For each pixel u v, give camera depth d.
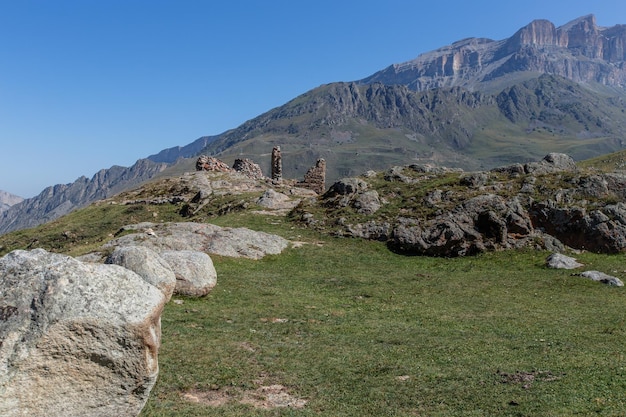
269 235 51.00
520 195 55.91
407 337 26.19
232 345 23.19
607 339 26.03
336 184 68.81
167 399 17.34
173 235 46.88
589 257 48.66
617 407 16.33
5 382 11.19
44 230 80.69
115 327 12.19
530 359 22.34
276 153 102.62
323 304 33.31
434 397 18.06
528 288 39.53
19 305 11.73
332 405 17.52
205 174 98.06
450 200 58.72
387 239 54.84
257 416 16.23
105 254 39.12
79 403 12.02
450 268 46.97
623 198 54.16
